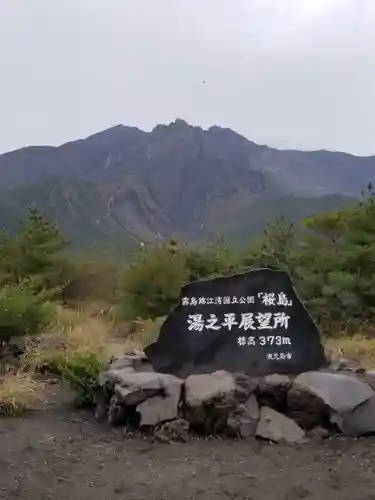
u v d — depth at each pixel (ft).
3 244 44.45
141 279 36.86
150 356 20.52
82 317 37.86
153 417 18.12
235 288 20.88
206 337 20.56
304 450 16.83
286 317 20.67
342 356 27.81
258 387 18.76
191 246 42.34
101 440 17.70
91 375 21.67
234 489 14.05
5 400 20.79
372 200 38.50
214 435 17.94
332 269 36.96
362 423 18.12
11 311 26.96
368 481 14.60
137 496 13.65
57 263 45.24
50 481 14.52
